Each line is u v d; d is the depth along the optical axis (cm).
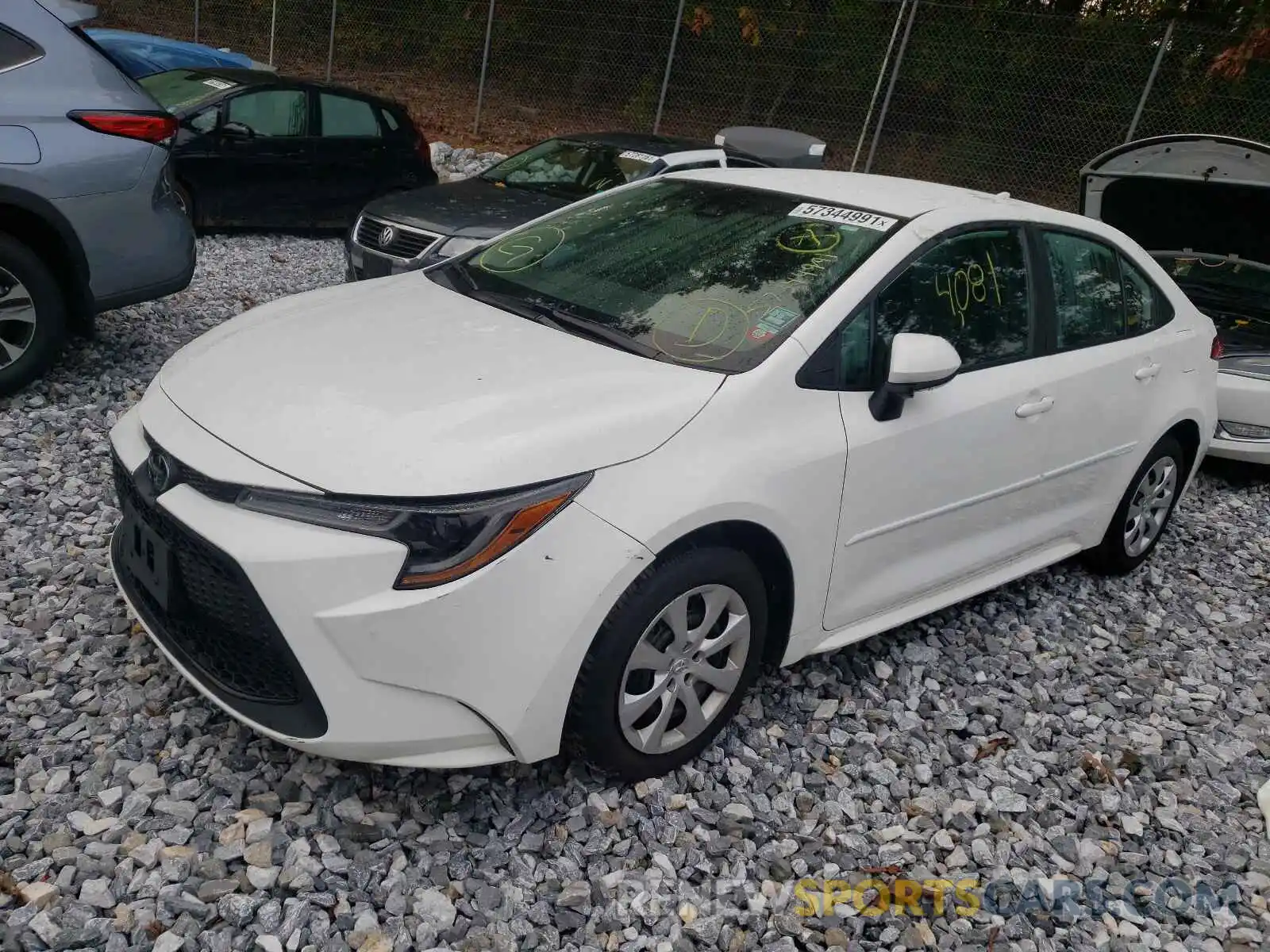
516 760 284
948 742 367
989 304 388
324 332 335
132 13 1902
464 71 1605
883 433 339
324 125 1016
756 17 1354
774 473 308
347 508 260
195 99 955
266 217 995
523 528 265
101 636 350
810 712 366
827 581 342
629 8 1433
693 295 351
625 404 295
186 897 254
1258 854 334
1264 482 694
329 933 254
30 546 397
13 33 491
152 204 532
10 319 502
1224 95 1127
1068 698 403
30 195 487
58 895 253
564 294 364
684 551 295
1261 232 726
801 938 274
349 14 1683
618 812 302
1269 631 484
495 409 285
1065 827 333
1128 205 743
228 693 278
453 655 262
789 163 1059
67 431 498
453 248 744
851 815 322
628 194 436
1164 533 583
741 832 305
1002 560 423
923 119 1284
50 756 296
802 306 338
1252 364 655
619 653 283
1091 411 427
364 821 285
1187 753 379
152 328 653
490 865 279
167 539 282
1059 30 1187
